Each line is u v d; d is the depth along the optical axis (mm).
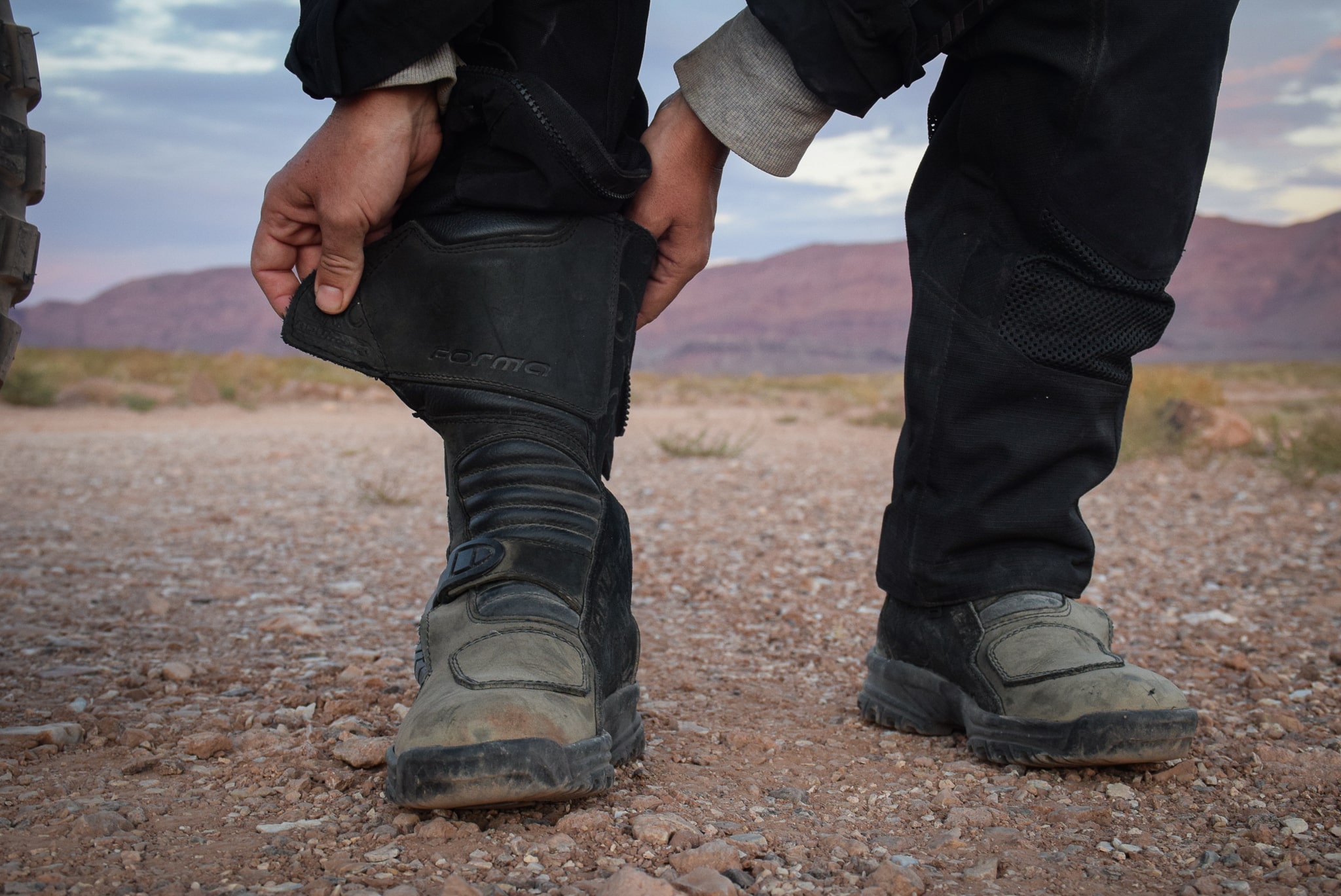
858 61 1335
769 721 1797
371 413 13602
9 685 1882
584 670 1296
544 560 1351
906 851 1201
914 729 1692
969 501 1530
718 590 3215
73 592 2877
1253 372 44375
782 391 22703
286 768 1437
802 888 1080
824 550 4023
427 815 1226
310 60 1235
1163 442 7969
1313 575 3377
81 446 7992
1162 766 1492
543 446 1366
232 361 19516
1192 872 1155
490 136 1294
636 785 1391
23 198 1266
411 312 1338
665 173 1454
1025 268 1435
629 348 1443
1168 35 1321
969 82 1446
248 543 3980
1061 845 1229
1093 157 1357
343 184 1240
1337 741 1652
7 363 1241
